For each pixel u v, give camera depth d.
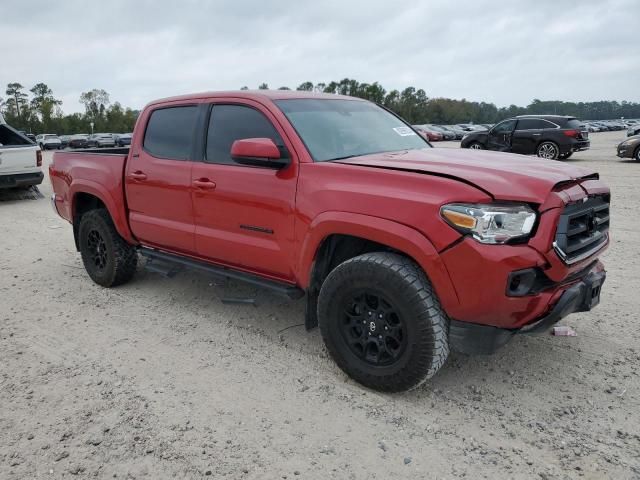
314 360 3.91
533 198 2.93
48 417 3.23
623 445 2.87
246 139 3.68
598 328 4.32
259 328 4.50
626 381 3.51
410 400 3.35
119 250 5.38
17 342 4.32
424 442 2.93
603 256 6.32
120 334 4.43
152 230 4.84
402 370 3.21
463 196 2.94
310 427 3.09
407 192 3.12
